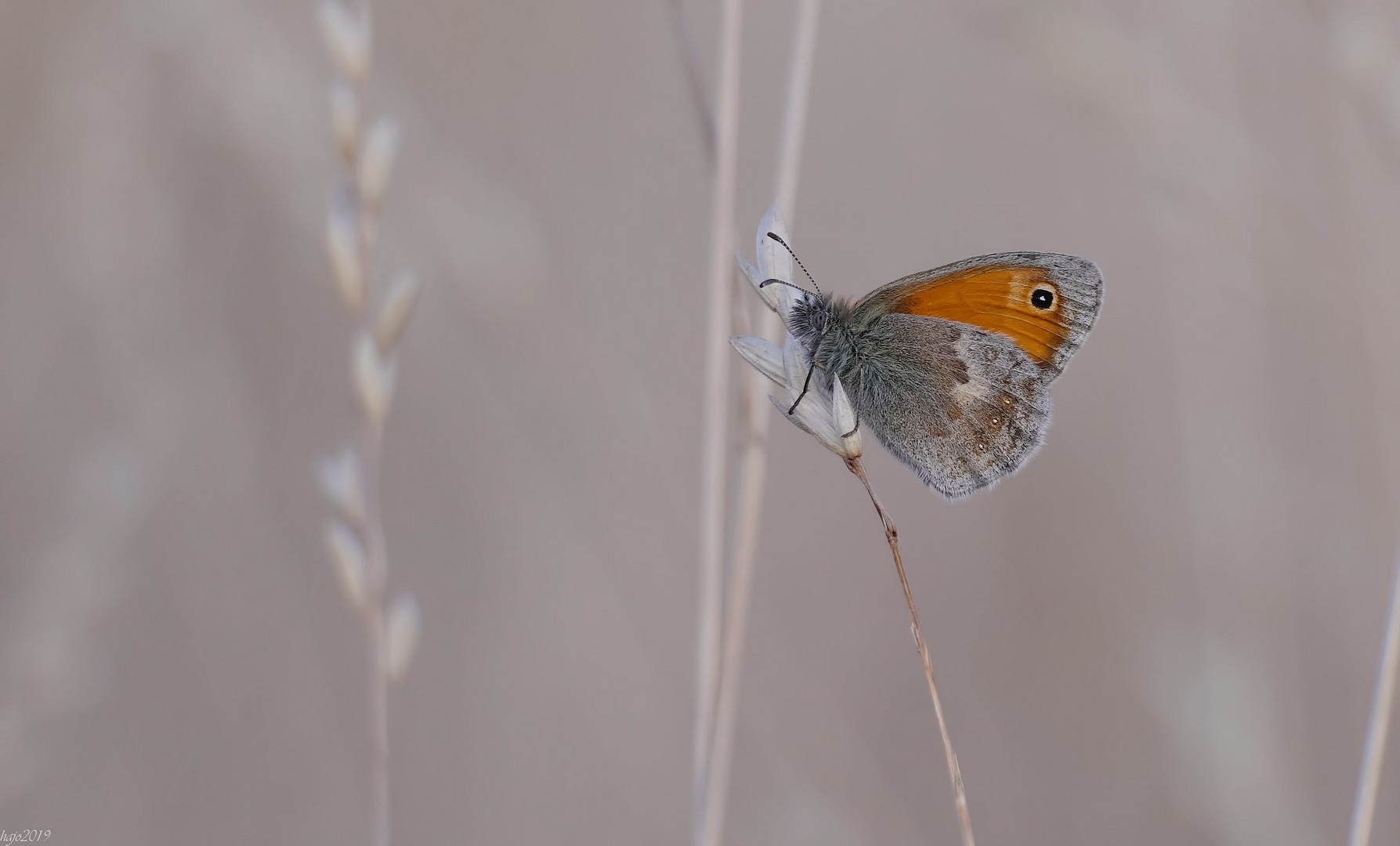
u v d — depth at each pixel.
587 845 0.97
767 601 0.98
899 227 1.00
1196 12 0.95
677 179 0.99
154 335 0.95
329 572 0.97
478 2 0.99
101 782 0.96
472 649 0.97
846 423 0.91
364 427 0.91
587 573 0.96
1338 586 0.96
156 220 0.95
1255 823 0.94
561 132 0.99
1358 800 0.92
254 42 0.95
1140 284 0.98
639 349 0.99
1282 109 0.95
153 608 0.96
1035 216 0.99
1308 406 0.96
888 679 0.98
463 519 0.97
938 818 0.97
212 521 0.96
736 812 0.96
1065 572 0.97
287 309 0.97
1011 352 0.94
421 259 0.95
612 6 0.99
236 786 0.96
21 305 0.96
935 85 0.99
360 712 0.97
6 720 0.93
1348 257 0.94
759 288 0.92
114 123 0.95
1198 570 0.96
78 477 0.94
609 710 0.97
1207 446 0.96
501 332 0.96
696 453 0.98
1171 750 0.96
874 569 0.98
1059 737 0.97
